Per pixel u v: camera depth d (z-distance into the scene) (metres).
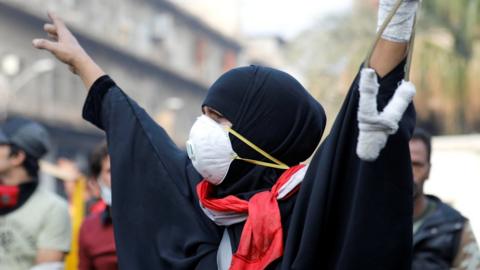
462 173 8.36
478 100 13.50
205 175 2.21
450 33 13.40
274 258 2.03
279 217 2.07
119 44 38.25
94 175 4.88
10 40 32.12
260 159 2.21
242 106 2.21
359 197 1.83
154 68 43.69
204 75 55.19
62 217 4.26
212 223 2.27
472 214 8.28
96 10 40.22
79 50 2.64
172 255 2.29
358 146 1.68
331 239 1.94
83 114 2.62
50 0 35.28
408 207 1.83
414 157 3.87
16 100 32.06
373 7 21.11
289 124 2.21
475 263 3.77
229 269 2.08
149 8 47.22
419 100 13.56
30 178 4.26
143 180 2.43
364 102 1.64
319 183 1.91
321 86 20.39
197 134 2.20
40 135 4.28
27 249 4.17
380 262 1.84
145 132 2.48
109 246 4.32
